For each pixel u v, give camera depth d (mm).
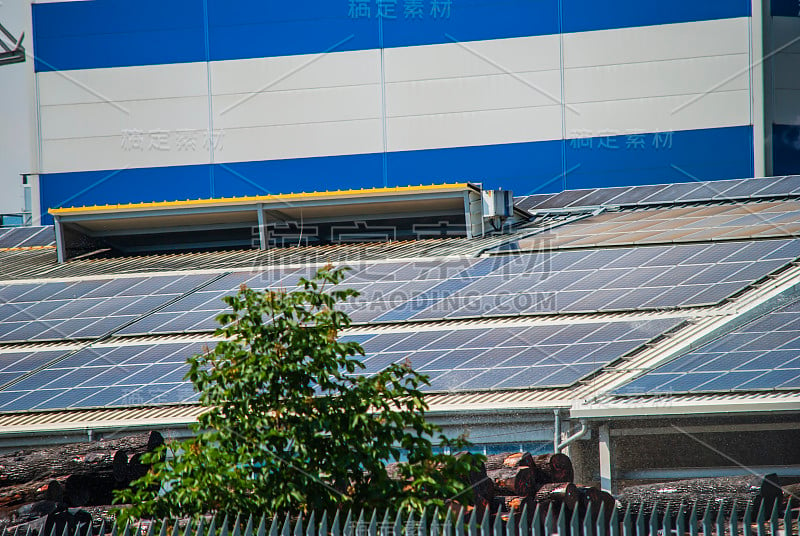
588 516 40250
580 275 105250
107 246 152250
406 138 170375
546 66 165375
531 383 82000
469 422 80562
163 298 113000
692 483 68625
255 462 44188
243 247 152125
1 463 73875
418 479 43875
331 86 172750
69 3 178875
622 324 90875
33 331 107250
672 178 160625
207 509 44469
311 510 44500
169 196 176625
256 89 174750
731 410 73438
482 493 63781
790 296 90562
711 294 94625
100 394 88938
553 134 165125
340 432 44250
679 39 160125
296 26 173875
